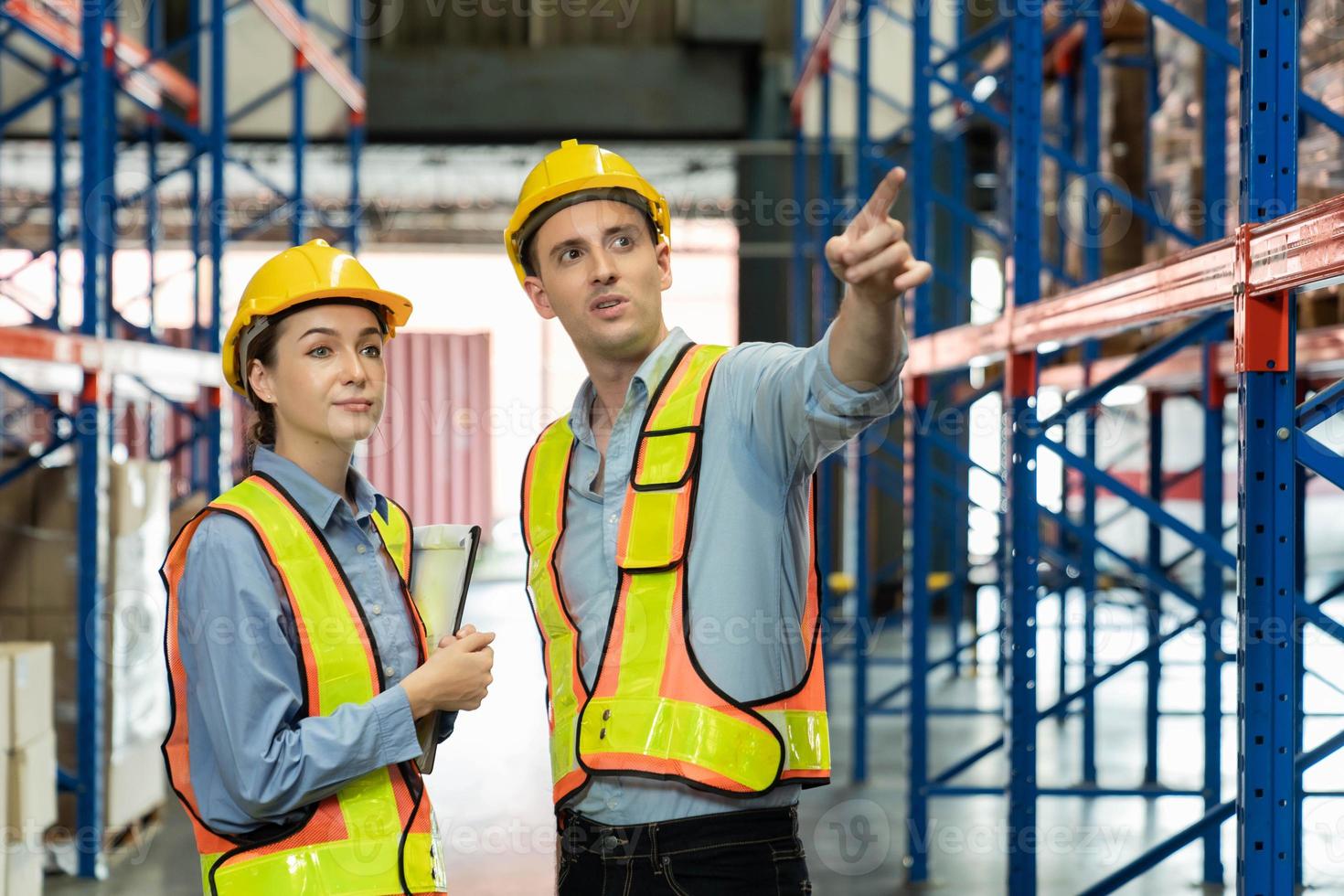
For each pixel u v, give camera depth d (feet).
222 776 6.25
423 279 50.37
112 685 18.40
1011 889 13.61
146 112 30.66
